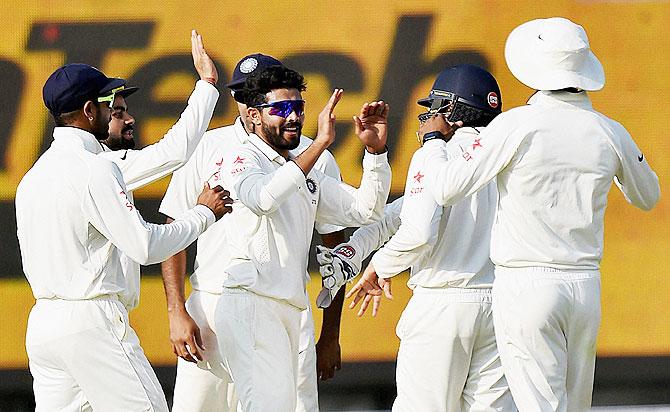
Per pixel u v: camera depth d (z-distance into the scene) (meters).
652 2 22.30
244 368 14.45
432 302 15.52
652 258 22.27
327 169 17.62
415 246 14.95
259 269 14.56
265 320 14.56
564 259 14.09
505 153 14.05
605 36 22.31
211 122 22.25
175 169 15.92
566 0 22.31
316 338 22.28
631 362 22.34
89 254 14.54
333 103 14.33
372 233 16.20
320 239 22.33
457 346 15.46
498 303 14.42
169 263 16.78
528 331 14.10
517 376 14.28
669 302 22.28
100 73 15.37
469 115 15.61
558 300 14.02
